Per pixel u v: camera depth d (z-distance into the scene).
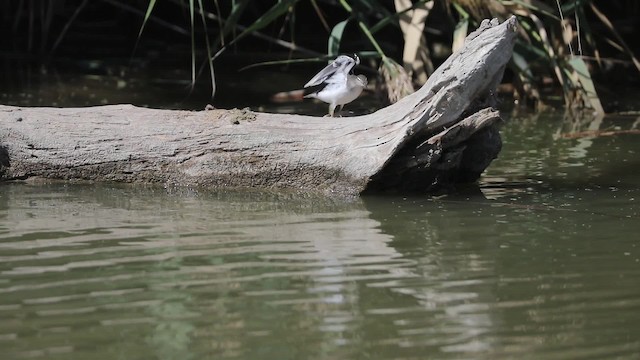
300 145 10.88
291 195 10.91
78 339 6.68
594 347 6.55
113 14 25.25
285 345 6.58
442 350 6.51
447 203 10.62
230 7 23.83
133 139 11.15
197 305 7.34
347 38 24.36
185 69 21.14
